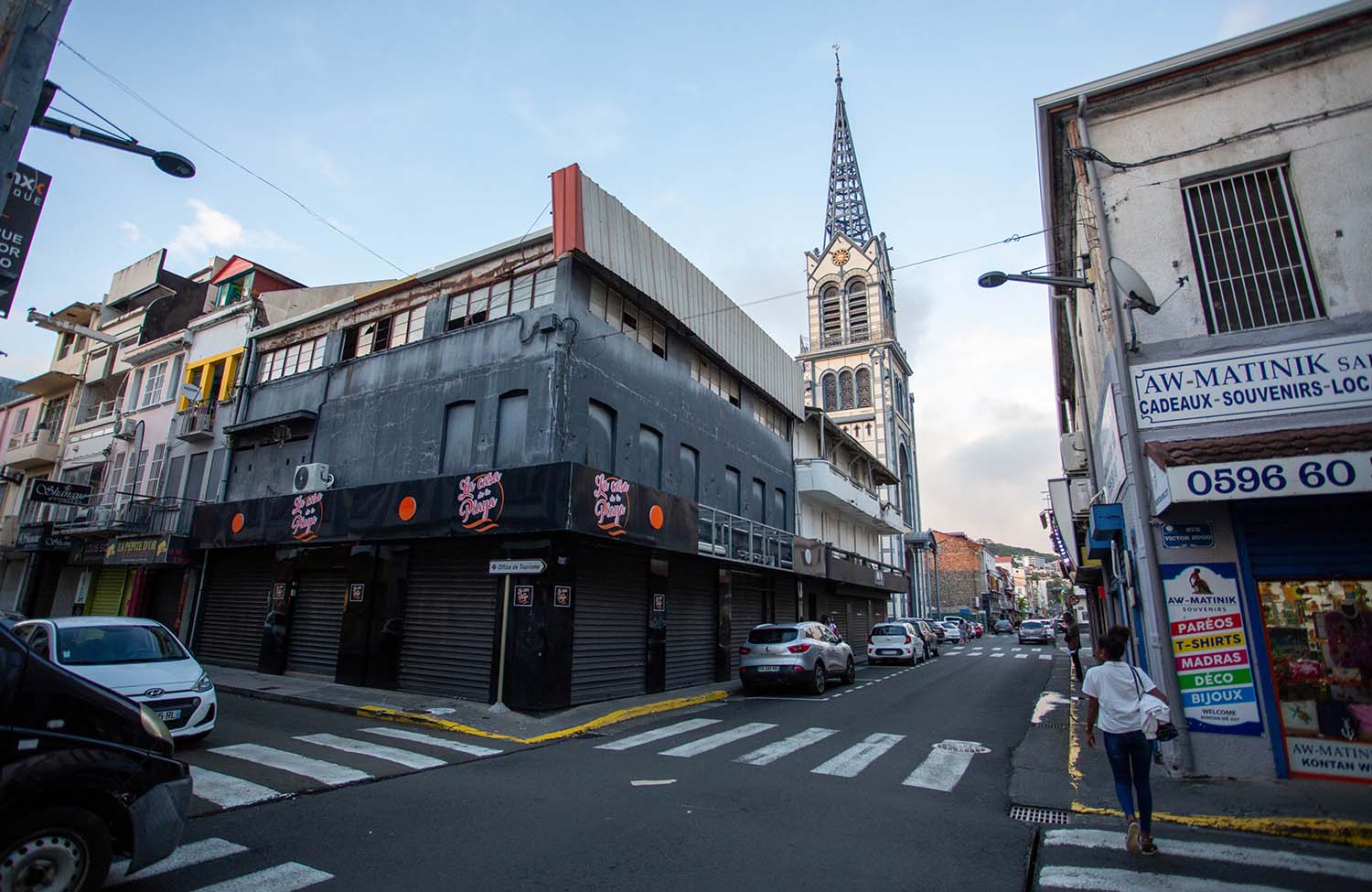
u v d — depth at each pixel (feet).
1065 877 15.53
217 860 15.88
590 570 44.45
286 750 28.17
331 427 56.34
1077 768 26.45
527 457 43.60
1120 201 29.37
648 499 45.78
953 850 17.42
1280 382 25.00
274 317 69.21
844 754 29.27
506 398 46.19
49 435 89.92
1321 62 27.22
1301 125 27.04
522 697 39.19
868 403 180.96
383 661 46.34
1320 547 24.06
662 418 55.06
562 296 45.70
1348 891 14.69
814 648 52.49
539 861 16.20
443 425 48.57
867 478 117.60
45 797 11.96
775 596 72.84
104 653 28.04
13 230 20.26
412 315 54.85
